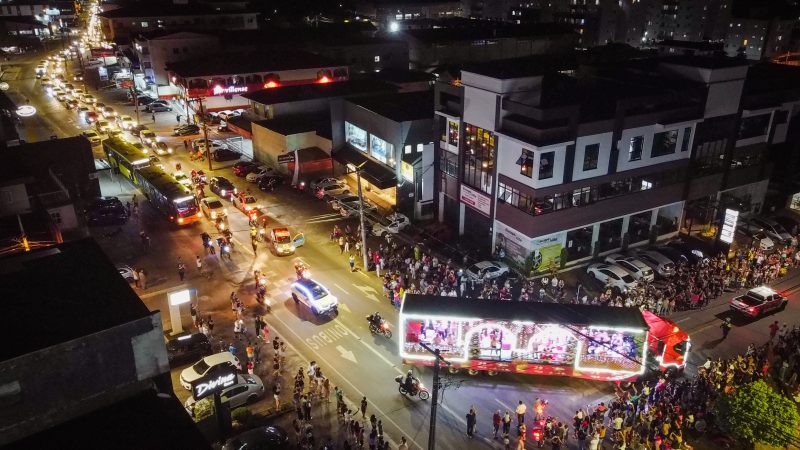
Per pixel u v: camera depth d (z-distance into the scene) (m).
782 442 28.86
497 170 48.41
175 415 15.48
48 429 14.85
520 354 34.72
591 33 167.88
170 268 49.81
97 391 15.42
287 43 110.44
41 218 47.72
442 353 35.25
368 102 67.50
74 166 62.12
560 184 45.72
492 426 32.38
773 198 60.78
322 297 42.44
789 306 44.09
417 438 31.38
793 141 59.91
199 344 37.62
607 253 51.75
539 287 47.06
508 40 123.44
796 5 149.25
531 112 44.22
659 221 55.38
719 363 35.72
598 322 33.75
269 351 38.66
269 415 32.84
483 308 35.06
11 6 199.62
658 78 53.72
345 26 126.31
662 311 42.44
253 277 48.38
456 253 51.69
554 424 30.94
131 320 15.51
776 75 59.94
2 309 16.23
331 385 35.34
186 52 100.81
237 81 86.69
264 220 58.22
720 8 155.12
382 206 62.47
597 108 48.50
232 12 139.38
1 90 95.38
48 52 168.00
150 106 100.38
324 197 64.62
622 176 48.59
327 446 29.41
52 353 14.38
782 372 35.75
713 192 54.69
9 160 51.03
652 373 35.53
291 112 74.62
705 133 51.78
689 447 30.64
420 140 60.03
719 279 45.78
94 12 174.25
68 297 16.80
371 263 49.97
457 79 92.62
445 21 160.50
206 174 72.12
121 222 58.69
